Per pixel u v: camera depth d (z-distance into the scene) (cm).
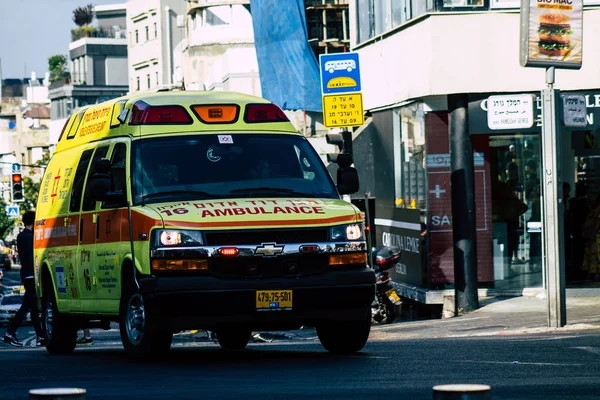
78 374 1873
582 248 3853
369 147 4666
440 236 3781
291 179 2188
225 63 13575
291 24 6944
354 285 2030
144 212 2048
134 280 2067
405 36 3944
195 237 1981
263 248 1988
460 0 3650
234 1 14462
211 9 14600
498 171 3809
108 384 1675
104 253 2261
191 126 2217
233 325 2009
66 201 2605
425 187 3841
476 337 2736
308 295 1997
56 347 2719
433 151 3797
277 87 7088
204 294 1958
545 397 1395
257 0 7138
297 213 2039
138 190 2133
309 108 6956
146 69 18850
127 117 2270
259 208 2039
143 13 18700
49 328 2750
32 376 1848
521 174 3803
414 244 3975
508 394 1431
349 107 3547
